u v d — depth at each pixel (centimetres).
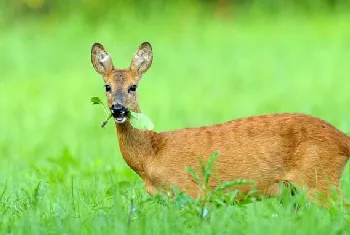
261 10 3547
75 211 945
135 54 992
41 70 2777
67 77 2630
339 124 1638
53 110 2116
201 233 829
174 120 1877
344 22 3350
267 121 955
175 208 878
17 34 3228
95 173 1175
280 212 892
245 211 912
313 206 884
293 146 939
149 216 879
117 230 830
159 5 3516
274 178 944
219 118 1908
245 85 2412
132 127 962
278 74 2533
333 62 2702
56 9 3509
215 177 945
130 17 3372
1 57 2942
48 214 939
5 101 2280
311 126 944
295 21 3419
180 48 3030
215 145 951
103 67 998
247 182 887
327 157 934
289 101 2100
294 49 2958
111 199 991
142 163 966
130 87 972
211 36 3231
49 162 1320
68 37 3194
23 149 1625
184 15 3444
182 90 2366
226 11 3619
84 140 1670
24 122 1970
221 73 2636
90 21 3416
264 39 3162
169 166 952
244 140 948
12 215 943
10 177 1197
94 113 2003
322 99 2083
